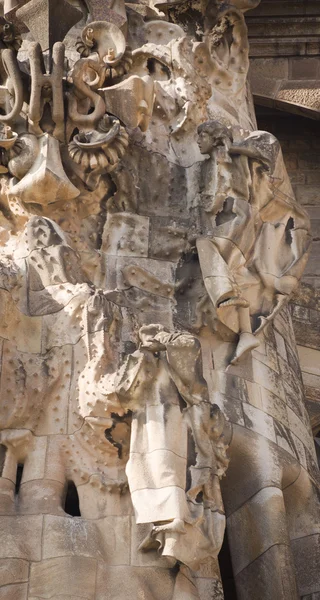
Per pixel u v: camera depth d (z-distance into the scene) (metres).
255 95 48.47
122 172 36.34
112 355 31.70
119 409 30.95
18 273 33.22
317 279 46.50
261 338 36.88
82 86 35.00
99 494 30.72
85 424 31.19
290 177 48.94
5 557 29.19
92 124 35.12
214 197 36.38
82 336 32.06
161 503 29.42
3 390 31.39
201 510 29.83
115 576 29.44
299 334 45.00
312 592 34.56
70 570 29.16
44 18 35.28
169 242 36.31
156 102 38.50
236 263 35.88
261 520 33.78
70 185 34.50
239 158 36.75
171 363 30.92
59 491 30.67
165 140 38.12
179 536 29.27
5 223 35.16
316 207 48.25
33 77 34.31
